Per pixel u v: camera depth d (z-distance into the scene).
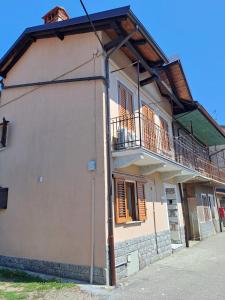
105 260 6.37
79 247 6.79
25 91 9.29
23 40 9.32
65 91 8.20
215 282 6.46
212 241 13.68
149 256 8.52
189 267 8.08
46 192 7.78
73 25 8.07
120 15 7.22
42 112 8.58
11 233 8.27
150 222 9.10
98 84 7.59
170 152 12.09
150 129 10.25
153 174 10.00
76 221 7.01
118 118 8.15
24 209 8.15
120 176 7.57
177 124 14.42
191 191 15.12
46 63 8.95
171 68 11.61
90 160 7.18
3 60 9.78
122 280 6.72
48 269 7.16
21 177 8.53
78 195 7.14
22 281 6.65
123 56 9.13
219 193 20.48
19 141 8.95
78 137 7.56
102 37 8.03
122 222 7.29
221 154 21.94
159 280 6.69
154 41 8.41
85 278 6.50
